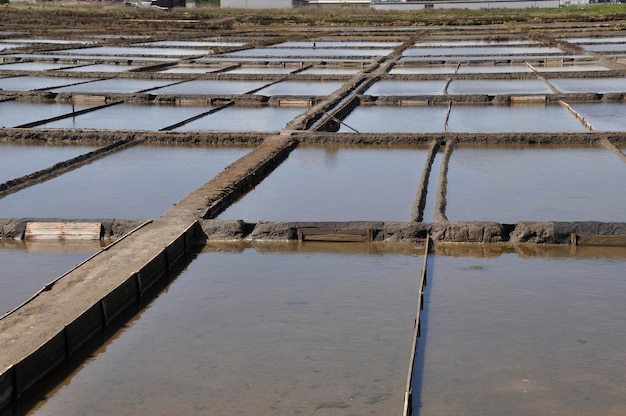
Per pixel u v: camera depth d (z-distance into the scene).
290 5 75.62
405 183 12.12
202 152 14.57
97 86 23.34
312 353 6.68
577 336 6.93
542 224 9.43
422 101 19.95
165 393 6.07
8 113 18.53
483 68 28.20
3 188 11.79
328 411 5.75
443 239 9.45
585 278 8.31
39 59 30.47
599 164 13.14
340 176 12.63
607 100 19.69
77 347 6.80
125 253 8.48
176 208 10.29
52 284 7.61
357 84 23.06
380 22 56.03
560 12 64.88
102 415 5.79
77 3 75.25
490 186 11.83
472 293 7.93
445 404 5.86
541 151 14.27
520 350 6.68
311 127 16.31
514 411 5.75
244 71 27.75
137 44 38.81
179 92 21.89
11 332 6.58
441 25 54.69
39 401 6.00
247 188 11.88
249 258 9.12
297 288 8.15
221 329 7.18
